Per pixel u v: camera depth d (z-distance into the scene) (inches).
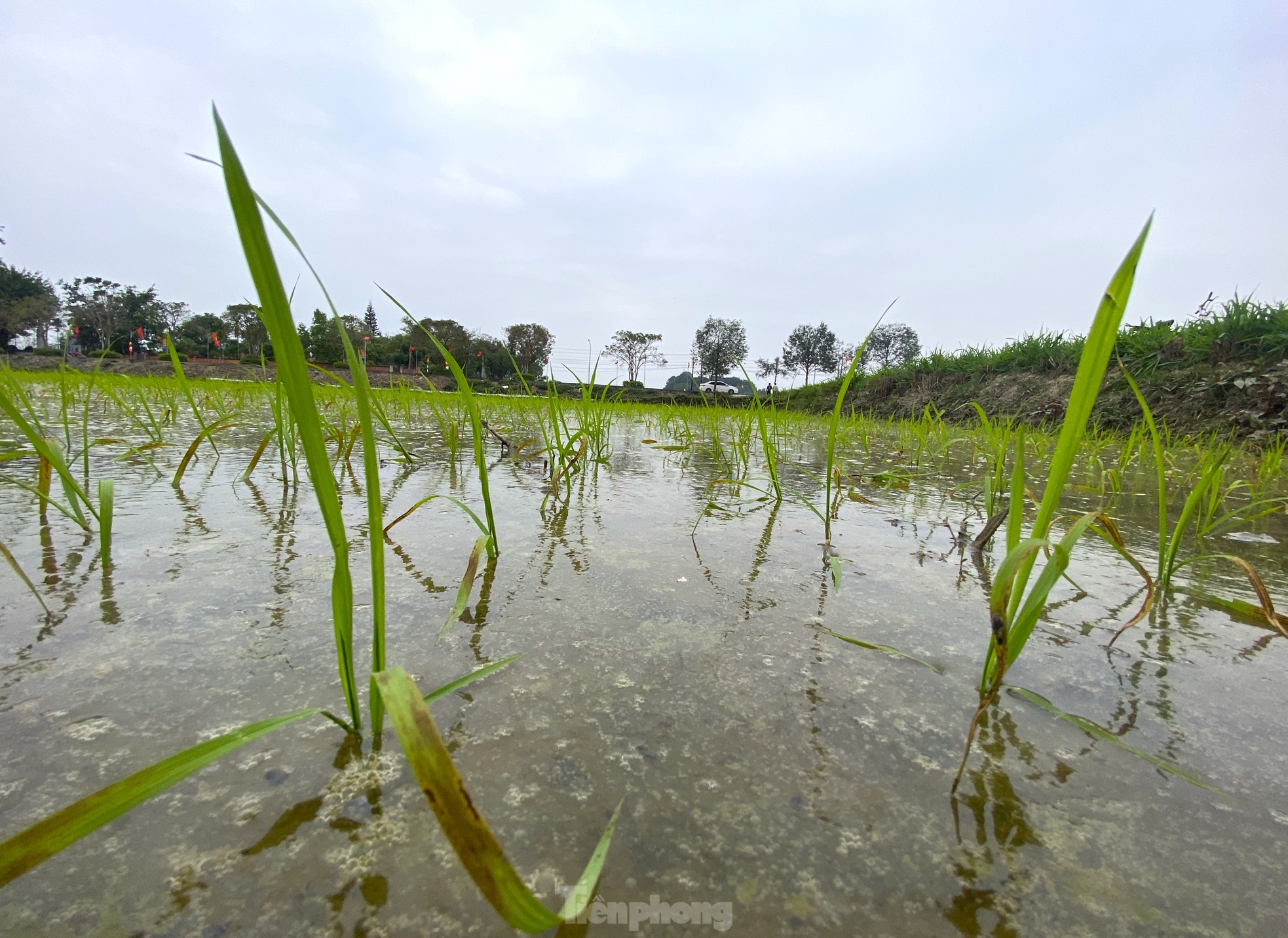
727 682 31.2
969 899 18.8
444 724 26.5
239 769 23.0
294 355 19.8
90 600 37.8
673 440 171.5
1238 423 179.9
